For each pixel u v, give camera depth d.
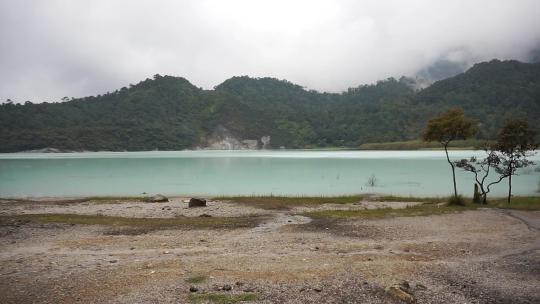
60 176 66.12
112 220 23.47
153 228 20.67
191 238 18.05
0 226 21.33
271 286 11.12
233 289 10.94
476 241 16.69
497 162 29.78
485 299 10.26
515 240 16.72
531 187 44.72
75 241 17.55
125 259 14.30
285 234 18.88
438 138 31.66
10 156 145.88
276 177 61.69
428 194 40.72
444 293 10.63
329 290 10.83
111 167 85.56
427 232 18.88
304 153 162.88
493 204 28.58
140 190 47.22
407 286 10.99
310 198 35.28
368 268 12.69
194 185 52.12
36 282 11.69
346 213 25.41
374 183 51.62
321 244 16.58
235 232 19.53
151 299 10.27
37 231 19.97
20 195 42.97
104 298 10.41
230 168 81.25
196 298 10.30
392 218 22.92
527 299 10.26
